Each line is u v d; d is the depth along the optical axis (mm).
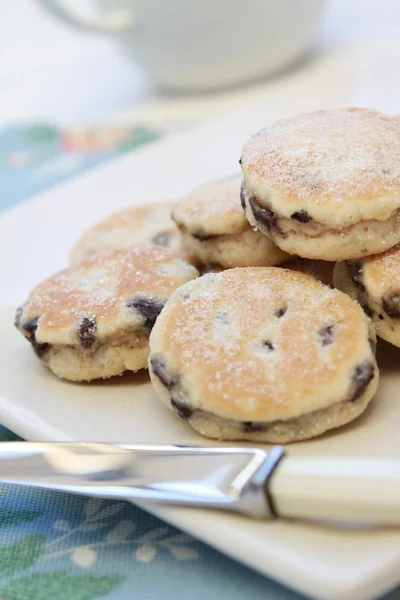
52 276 417
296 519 323
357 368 351
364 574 309
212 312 369
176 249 436
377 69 578
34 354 404
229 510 327
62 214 513
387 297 368
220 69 716
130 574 335
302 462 326
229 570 333
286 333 358
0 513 360
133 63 747
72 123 724
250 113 561
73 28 696
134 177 534
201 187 445
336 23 818
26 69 915
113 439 363
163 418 369
